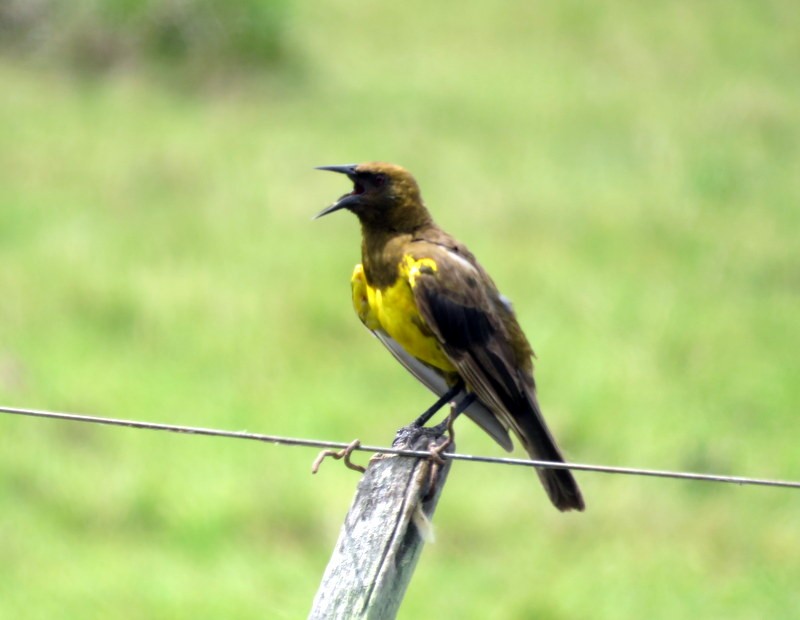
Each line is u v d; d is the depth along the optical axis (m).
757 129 25.89
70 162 21.36
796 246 20.59
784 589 12.30
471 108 26.20
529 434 8.07
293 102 25.58
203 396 14.85
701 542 13.02
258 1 26.77
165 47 26.66
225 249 18.61
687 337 17.17
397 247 8.38
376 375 15.63
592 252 19.75
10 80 25.41
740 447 14.81
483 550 12.79
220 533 12.59
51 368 15.07
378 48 29.55
